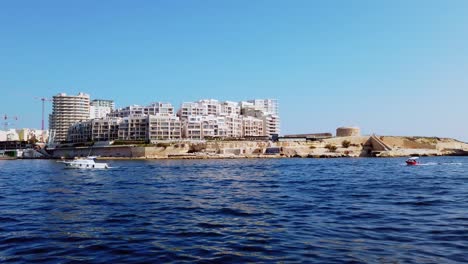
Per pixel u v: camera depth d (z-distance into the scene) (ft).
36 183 176.24
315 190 134.41
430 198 106.93
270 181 178.81
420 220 72.95
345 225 68.80
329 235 60.80
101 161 538.06
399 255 48.80
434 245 53.83
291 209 88.74
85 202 104.99
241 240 57.98
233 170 285.84
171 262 46.91
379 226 67.56
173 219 77.00
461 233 61.21
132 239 59.21
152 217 79.51
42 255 50.39
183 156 624.59
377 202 99.76
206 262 46.73
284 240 57.62
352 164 387.96
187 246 54.65
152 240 58.49
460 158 591.37
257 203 100.27
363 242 55.88
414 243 55.01
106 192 133.08
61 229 67.21
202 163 448.65
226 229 66.59
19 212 86.99
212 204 99.25
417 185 150.30
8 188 150.82
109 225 70.85
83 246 54.90
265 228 67.10
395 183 161.38
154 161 537.24
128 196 119.96
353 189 136.87
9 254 50.90
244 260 47.47
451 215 78.43
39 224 72.08
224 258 48.42
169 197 116.47
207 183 171.22
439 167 319.47
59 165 414.21
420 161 469.16
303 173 242.58
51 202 105.19
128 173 258.16
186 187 151.94
